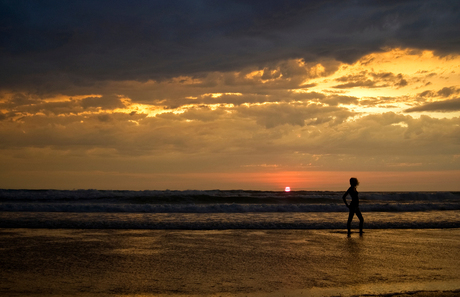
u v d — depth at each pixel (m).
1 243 8.51
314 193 34.72
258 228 11.44
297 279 5.49
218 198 25.28
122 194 26.98
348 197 28.12
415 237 9.84
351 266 6.39
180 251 7.76
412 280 5.46
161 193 29.28
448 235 10.25
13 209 15.56
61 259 6.88
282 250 7.90
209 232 10.59
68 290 4.89
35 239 9.13
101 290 4.90
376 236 10.00
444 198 29.62
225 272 5.93
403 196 29.20
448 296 4.70
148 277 5.59
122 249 7.95
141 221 12.25
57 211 15.57
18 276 5.60
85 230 10.75
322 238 9.59
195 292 4.82
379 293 4.80
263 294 4.75
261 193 33.44
